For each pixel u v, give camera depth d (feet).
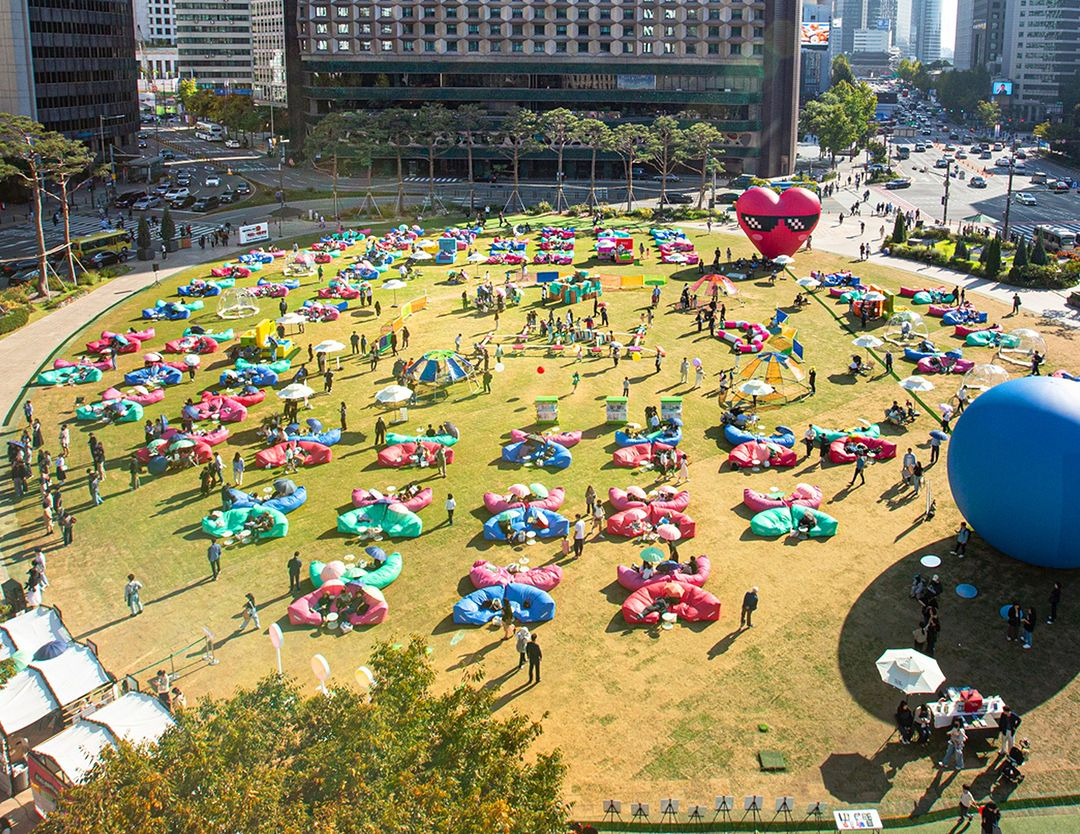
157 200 583.58
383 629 158.81
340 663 149.79
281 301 331.16
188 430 236.63
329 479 214.28
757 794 123.34
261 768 85.97
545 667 148.36
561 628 158.20
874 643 153.28
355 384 271.90
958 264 396.78
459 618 158.92
